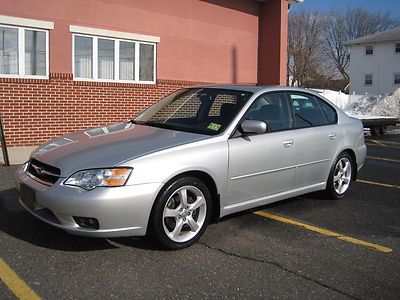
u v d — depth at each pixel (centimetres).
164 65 1166
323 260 404
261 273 373
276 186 503
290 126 528
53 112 967
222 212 450
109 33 1039
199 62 1248
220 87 538
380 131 1589
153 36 1129
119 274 359
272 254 413
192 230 423
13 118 913
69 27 973
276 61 1389
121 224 375
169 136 441
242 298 331
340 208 571
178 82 1199
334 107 614
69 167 384
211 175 429
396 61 4103
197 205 422
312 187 561
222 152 438
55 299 317
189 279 356
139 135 451
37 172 410
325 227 495
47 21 939
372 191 670
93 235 372
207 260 393
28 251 395
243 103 487
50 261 377
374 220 526
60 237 429
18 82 909
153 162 390
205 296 331
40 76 948
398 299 339
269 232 471
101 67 1048
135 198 375
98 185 370
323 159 567
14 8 896
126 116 1096
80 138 459
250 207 480
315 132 551
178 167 401
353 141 618
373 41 4188
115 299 321
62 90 975
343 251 427
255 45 1415
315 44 6581
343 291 348
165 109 537
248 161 462
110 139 441
